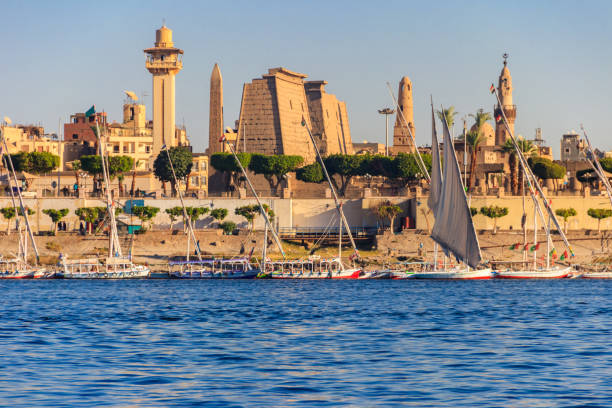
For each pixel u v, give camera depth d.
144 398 51.31
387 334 84.56
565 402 50.06
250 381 57.12
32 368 62.41
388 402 50.19
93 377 58.62
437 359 67.00
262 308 116.12
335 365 64.19
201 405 49.31
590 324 92.81
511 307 115.19
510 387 54.66
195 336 83.56
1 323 95.81
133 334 85.38
